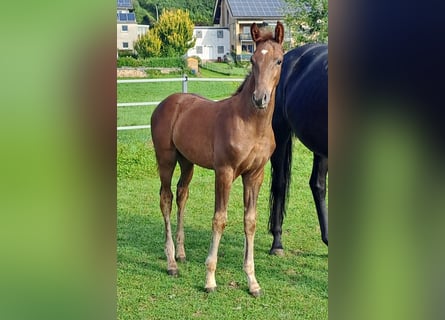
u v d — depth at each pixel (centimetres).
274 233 445
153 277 396
